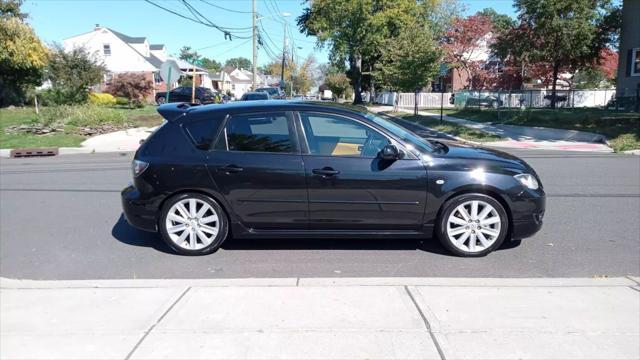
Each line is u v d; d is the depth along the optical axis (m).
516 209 5.29
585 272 4.93
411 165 5.29
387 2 45.44
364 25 45.69
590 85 49.28
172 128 5.57
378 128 5.41
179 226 5.47
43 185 10.08
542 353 3.31
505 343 3.43
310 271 5.00
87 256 5.56
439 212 5.34
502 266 5.10
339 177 5.27
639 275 4.85
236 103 5.81
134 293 4.32
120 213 7.57
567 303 4.04
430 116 28.61
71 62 31.78
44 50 30.94
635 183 9.56
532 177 5.43
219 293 4.29
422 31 30.53
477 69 40.88
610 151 14.80
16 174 11.73
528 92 35.56
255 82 42.09
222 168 5.36
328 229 5.43
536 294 4.21
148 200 5.46
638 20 24.27
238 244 5.88
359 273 4.93
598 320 3.75
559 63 27.83
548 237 6.10
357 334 3.55
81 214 7.54
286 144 5.39
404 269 5.03
